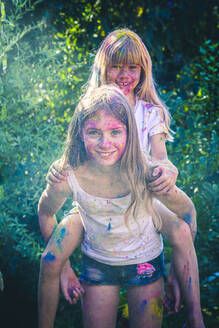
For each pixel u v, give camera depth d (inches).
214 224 110.5
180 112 136.5
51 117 112.2
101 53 93.2
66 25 146.3
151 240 74.4
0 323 100.7
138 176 67.2
